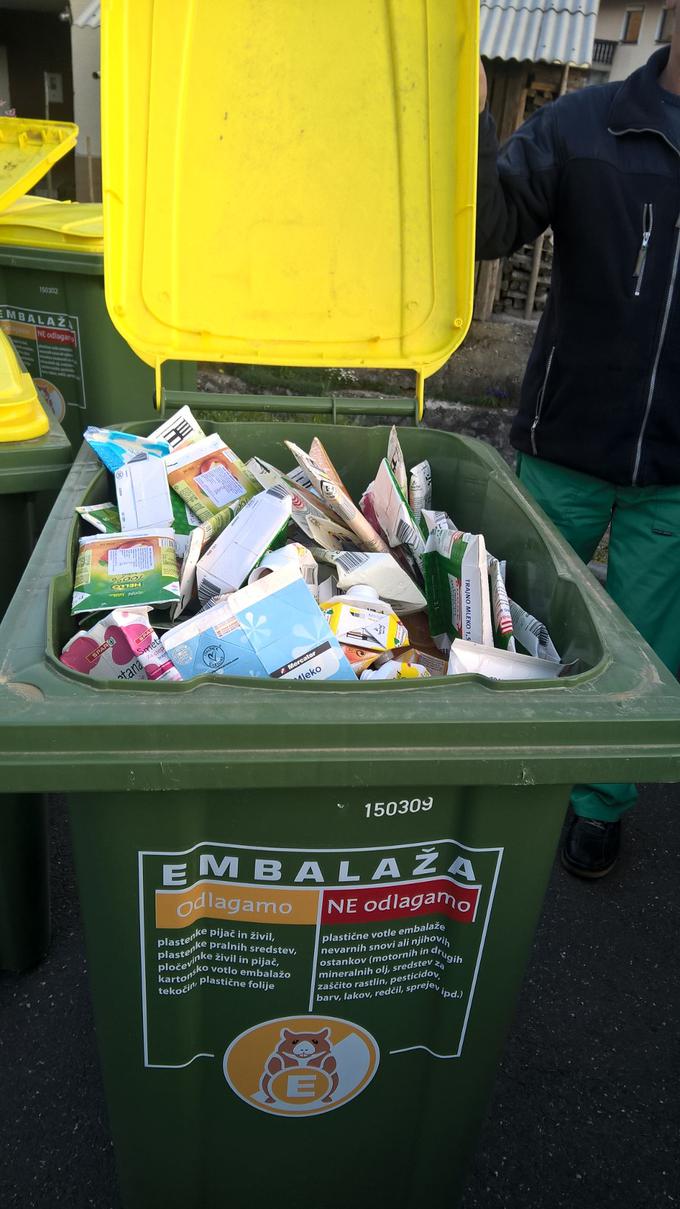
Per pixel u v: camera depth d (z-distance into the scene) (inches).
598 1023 83.8
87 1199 66.9
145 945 49.3
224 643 50.5
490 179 79.1
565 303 84.0
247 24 73.9
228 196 78.1
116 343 113.2
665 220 77.5
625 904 98.2
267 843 46.8
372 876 48.4
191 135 76.2
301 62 75.2
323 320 81.6
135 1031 52.3
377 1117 57.6
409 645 61.7
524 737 43.1
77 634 52.1
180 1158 57.7
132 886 47.4
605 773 43.4
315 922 49.6
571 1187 69.9
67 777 41.1
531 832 48.2
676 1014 85.4
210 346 81.0
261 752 41.8
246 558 59.4
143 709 41.9
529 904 50.7
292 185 78.3
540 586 61.9
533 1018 83.9
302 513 72.2
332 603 59.6
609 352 82.0
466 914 50.3
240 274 80.0
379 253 80.1
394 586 65.3
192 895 48.2
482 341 252.7
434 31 73.9
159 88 74.5
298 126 76.9
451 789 46.4
